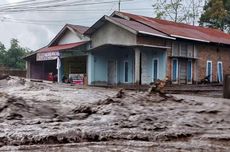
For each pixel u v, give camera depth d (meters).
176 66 26.73
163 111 7.75
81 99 10.59
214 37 31.06
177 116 7.12
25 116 7.22
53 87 16.75
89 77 27.69
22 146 4.66
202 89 18.00
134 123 6.28
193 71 28.20
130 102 8.70
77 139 5.08
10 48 53.72
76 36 30.81
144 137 5.16
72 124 6.18
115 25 26.20
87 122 6.38
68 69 31.06
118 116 7.02
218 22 45.62
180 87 20.14
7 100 8.62
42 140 5.00
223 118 6.98
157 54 26.11
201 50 28.92
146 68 26.11
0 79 21.38
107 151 4.37
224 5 46.09
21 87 16.31
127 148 4.52
